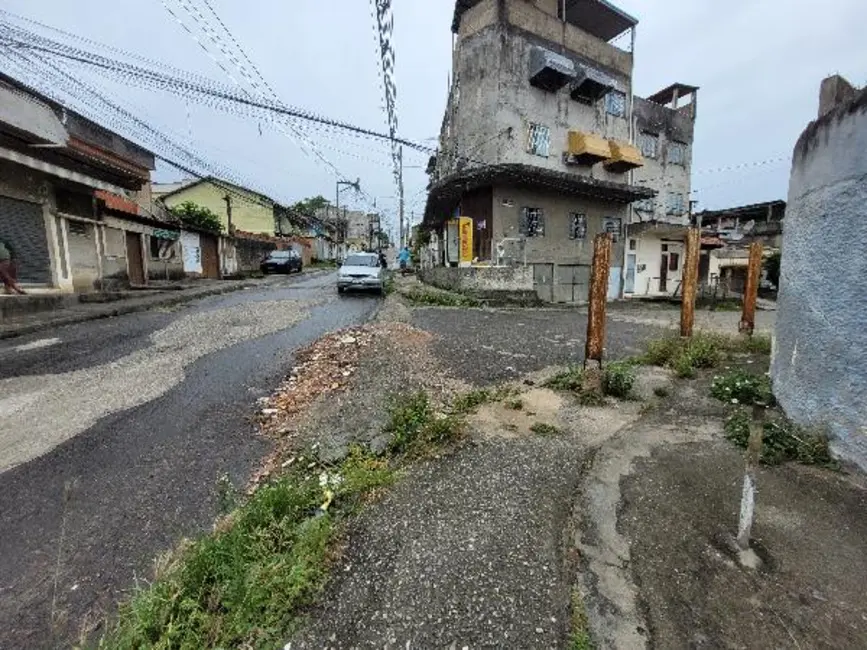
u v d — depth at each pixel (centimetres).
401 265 3600
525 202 1808
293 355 716
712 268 2555
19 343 761
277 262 2727
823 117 390
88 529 298
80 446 410
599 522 286
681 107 2681
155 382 578
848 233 341
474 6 1873
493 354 762
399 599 229
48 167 959
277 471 373
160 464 382
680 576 240
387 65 814
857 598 224
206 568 236
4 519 306
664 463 364
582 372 573
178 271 1967
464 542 269
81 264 1209
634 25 2177
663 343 758
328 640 207
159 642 198
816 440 365
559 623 214
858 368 329
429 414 453
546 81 1847
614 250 2133
